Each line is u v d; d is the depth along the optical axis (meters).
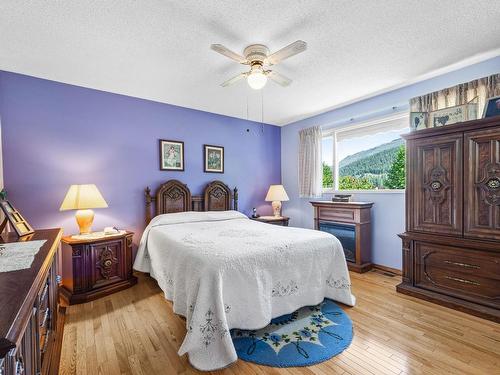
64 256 2.61
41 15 1.75
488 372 1.49
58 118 2.87
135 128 3.42
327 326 2.01
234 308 1.73
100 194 2.86
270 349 1.72
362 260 3.40
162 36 2.03
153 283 2.99
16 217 1.91
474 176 2.19
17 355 0.72
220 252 1.86
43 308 1.29
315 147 4.26
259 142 4.80
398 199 3.30
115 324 2.07
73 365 1.58
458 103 2.62
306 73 2.75
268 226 3.08
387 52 2.33
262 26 1.92
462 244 2.22
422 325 2.01
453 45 2.22
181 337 1.89
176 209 3.68
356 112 3.71
